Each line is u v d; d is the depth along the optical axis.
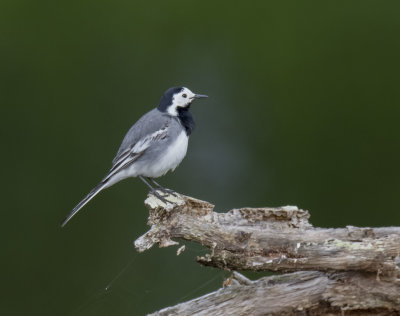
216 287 12.98
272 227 7.39
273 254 7.25
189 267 13.35
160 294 12.93
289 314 7.55
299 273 7.85
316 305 7.50
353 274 7.32
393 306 7.21
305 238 7.23
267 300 7.61
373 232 7.23
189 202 7.41
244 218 7.48
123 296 9.53
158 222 7.27
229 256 7.25
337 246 7.16
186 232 7.29
